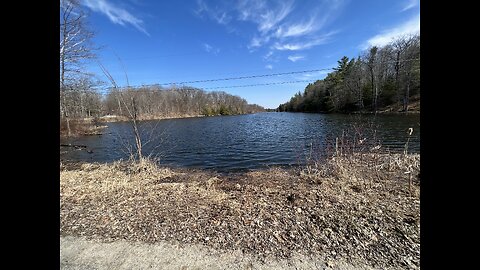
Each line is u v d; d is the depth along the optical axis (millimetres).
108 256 2926
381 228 3297
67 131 18750
